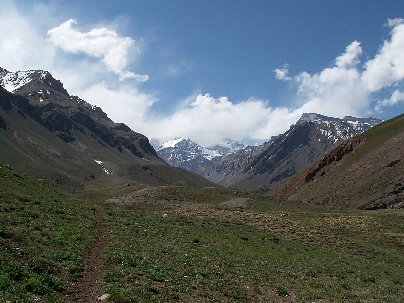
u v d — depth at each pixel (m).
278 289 31.67
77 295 22.22
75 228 39.09
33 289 20.88
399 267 53.47
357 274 44.81
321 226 76.50
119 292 22.80
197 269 33.06
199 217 74.50
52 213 44.53
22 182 60.84
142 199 122.75
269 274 37.38
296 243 58.84
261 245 52.66
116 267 28.62
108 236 39.75
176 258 35.50
